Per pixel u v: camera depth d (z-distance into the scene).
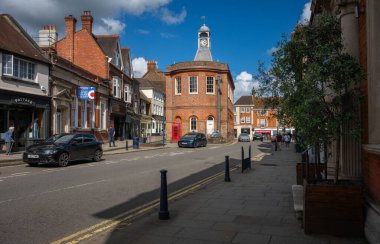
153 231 5.50
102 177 12.02
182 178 12.09
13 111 19.64
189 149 29.97
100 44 36.38
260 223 5.88
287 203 7.52
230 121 55.06
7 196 8.44
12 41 20.19
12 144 18.69
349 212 4.93
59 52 33.47
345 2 6.59
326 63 5.11
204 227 5.68
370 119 5.18
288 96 5.86
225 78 45.91
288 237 5.05
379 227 4.22
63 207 7.35
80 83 26.75
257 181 10.95
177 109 45.53
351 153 6.42
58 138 16.41
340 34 5.62
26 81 19.88
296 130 5.63
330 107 5.27
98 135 30.78
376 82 5.09
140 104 49.03
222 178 11.82
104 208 7.32
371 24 5.16
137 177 12.13
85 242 5.05
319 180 5.84
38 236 5.37
